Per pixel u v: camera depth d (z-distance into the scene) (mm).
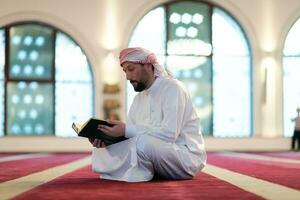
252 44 14055
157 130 4195
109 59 13773
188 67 14133
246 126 14266
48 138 13586
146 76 4320
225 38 14234
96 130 4109
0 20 13539
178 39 14094
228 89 14227
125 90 13773
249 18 14070
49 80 13812
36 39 13820
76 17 13773
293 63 14289
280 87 14133
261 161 8125
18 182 4508
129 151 4211
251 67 14211
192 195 3422
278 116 14117
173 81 4340
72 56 13875
